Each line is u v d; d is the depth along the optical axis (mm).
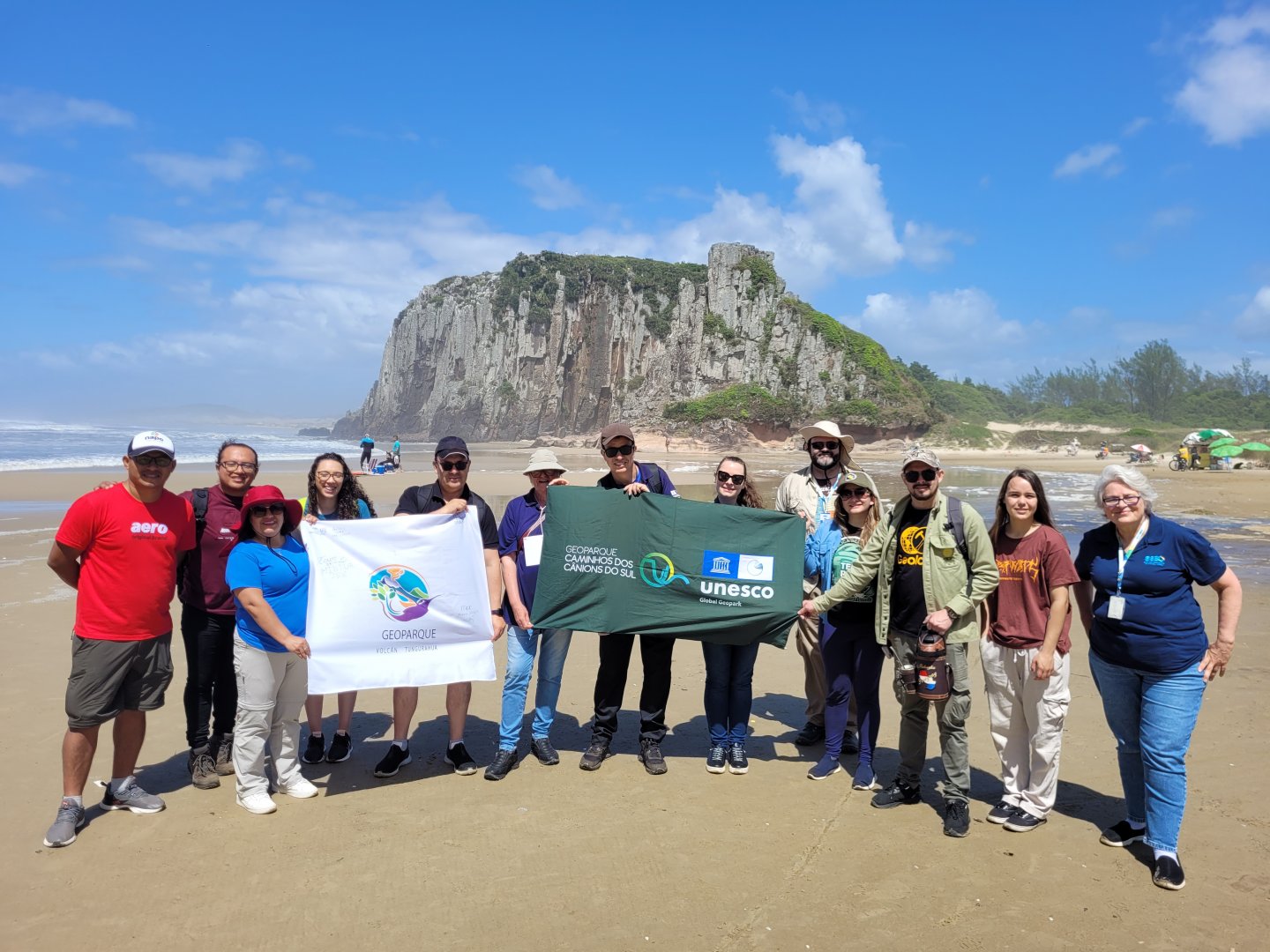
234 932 3529
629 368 105625
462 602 5305
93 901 3768
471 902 3771
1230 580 4090
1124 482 4137
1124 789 4656
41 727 5816
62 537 4387
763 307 92625
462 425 119188
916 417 85000
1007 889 3928
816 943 3461
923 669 4484
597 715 5523
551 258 119938
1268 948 3438
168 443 4539
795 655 8617
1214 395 133250
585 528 5371
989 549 4520
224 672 5293
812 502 6148
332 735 6094
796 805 4887
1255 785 5016
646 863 4137
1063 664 4484
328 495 5555
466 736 6078
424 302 146250
